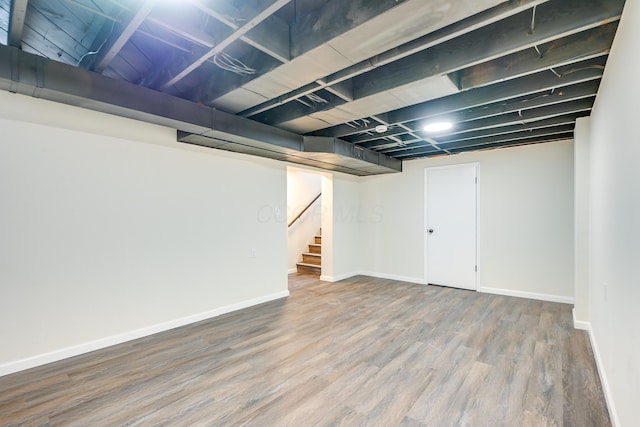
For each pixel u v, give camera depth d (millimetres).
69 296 2652
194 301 3512
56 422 1843
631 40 1486
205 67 2578
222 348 2842
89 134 2758
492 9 1583
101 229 2826
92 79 2166
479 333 3176
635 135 1456
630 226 1560
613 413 1818
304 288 5082
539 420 1858
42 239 2518
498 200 4723
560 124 3434
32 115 2469
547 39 1778
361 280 5691
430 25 1646
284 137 3512
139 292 3074
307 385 2238
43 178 2520
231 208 3877
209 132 2900
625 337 1634
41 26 2037
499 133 3799
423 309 3969
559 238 4273
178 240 3371
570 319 3561
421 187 5449
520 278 4555
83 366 2498
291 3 1852
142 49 2291
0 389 2172
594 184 2789
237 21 1617
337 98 2775
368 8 1629
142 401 2049
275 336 3113
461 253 5055
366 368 2479
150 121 2586
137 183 3055
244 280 4031
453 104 2893
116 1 1574
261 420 1867
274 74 2189
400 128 3686
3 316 2354
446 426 1811
